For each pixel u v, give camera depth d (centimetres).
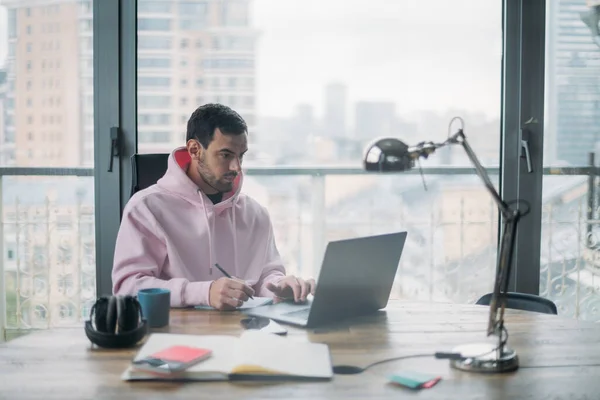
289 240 395
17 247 323
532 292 304
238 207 223
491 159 309
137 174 227
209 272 211
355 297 172
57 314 329
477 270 378
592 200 310
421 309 187
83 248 319
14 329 331
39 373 131
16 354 144
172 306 184
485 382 128
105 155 287
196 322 168
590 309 319
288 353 138
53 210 314
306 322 165
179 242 209
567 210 311
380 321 173
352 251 164
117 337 147
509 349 143
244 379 128
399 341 154
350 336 158
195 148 211
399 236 179
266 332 157
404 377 127
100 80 285
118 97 285
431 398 119
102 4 282
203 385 126
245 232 222
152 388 124
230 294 178
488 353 138
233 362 133
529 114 298
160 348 140
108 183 288
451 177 374
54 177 305
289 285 188
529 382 128
